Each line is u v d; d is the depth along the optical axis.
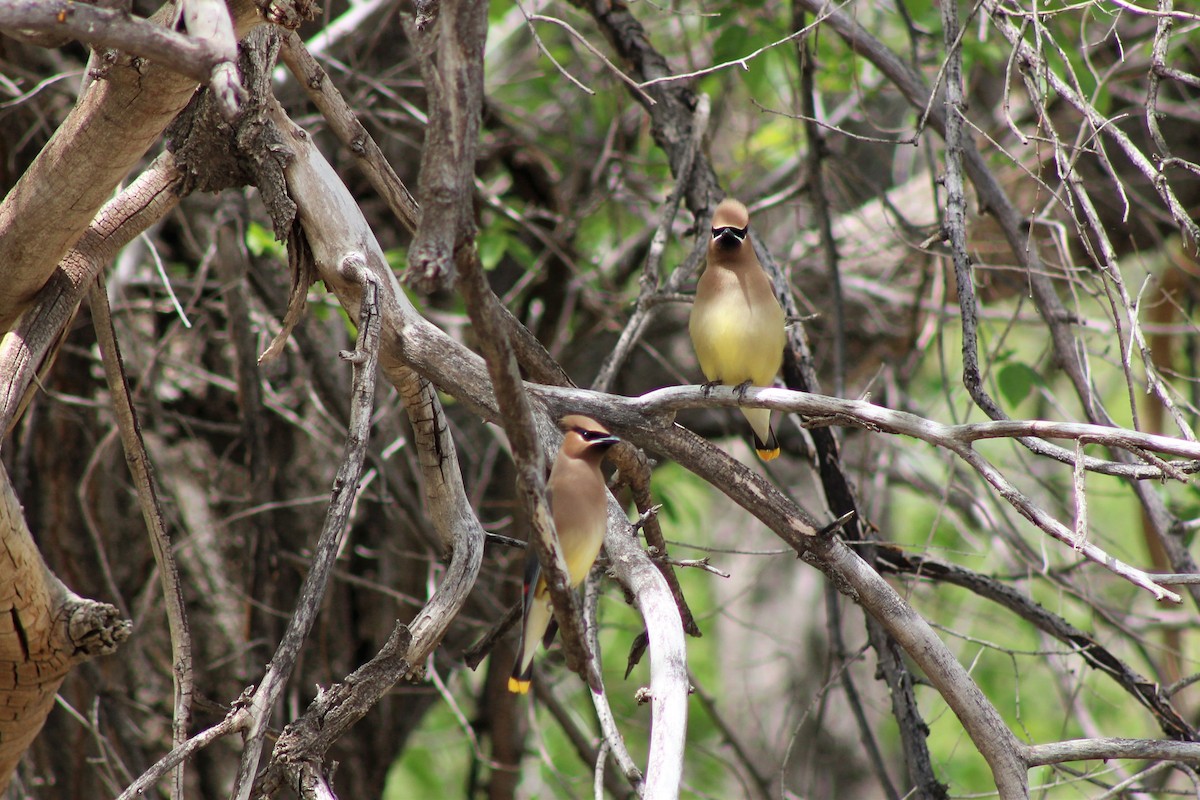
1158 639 13.38
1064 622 8.73
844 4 7.74
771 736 16.84
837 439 9.02
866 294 13.33
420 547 11.88
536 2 11.02
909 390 13.99
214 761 10.90
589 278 12.95
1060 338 8.95
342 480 5.65
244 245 10.30
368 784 11.62
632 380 13.55
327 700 5.76
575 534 5.66
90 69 6.09
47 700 6.51
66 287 6.61
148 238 9.45
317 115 11.42
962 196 7.27
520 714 13.61
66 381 10.96
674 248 14.22
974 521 13.38
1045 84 8.32
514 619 6.78
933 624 8.12
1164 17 6.91
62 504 10.91
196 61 4.41
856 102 12.62
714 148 15.14
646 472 6.82
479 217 12.39
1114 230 12.77
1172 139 12.65
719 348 8.33
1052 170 11.80
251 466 10.38
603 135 14.48
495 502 12.16
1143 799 10.02
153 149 10.54
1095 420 8.26
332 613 11.23
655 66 10.39
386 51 12.38
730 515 18.61
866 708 16.77
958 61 7.68
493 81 14.13
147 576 11.01
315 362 10.88
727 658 17.67
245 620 10.84
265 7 5.64
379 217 11.90
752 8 10.71
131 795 4.90
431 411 6.73
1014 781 6.01
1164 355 12.92
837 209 11.92
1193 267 12.27
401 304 6.70
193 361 11.23
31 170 6.09
